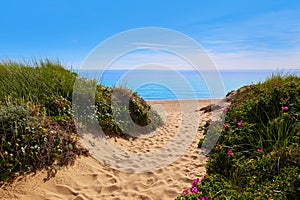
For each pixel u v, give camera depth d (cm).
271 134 495
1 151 458
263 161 403
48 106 660
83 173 504
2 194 411
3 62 830
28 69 806
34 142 495
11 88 685
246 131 535
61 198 430
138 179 521
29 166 468
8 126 498
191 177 519
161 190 470
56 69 884
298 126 472
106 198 445
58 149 516
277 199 319
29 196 419
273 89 623
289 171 355
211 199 346
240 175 408
